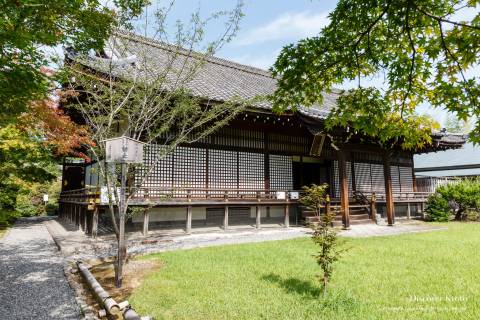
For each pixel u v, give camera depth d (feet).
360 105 13.39
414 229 40.73
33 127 19.99
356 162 53.16
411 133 13.58
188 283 17.33
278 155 44.91
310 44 12.41
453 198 53.83
